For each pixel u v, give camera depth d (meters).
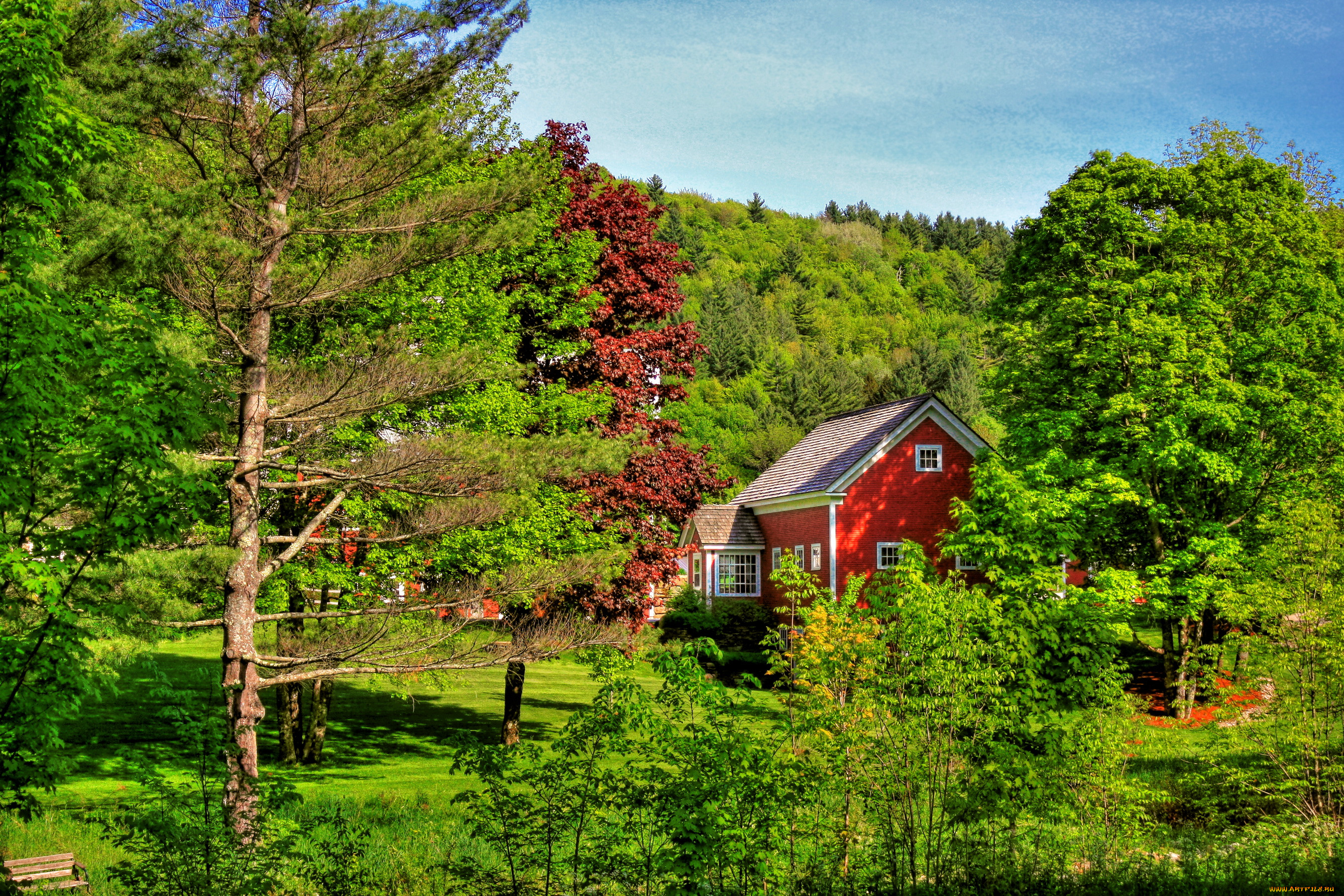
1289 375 24.83
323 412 12.01
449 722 24.20
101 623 7.50
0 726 6.27
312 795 14.41
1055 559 23.55
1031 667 9.77
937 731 8.94
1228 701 13.68
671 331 22.30
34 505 6.91
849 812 8.59
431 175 15.38
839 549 33.34
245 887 7.12
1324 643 12.48
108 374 7.43
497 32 12.13
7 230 6.96
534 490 13.62
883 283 134.38
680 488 21.95
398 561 15.28
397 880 9.20
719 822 7.07
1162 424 24.16
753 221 148.38
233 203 11.35
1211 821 12.68
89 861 9.93
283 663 11.70
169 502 8.02
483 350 15.73
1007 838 9.27
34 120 6.97
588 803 7.58
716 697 7.38
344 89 11.88
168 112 10.89
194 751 7.48
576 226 20.98
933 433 34.34
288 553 12.03
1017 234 30.06
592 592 19.61
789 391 83.19
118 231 9.10
